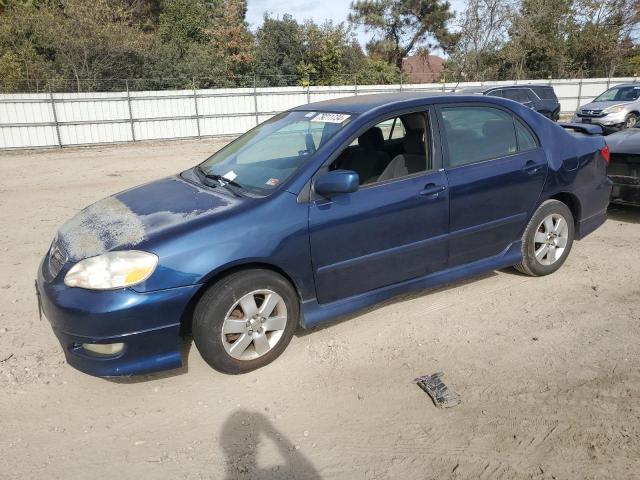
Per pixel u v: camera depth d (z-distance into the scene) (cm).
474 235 416
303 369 346
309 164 350
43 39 2594
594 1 3438
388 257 375
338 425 292
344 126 371
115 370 304
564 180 459
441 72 3678
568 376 329
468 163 407
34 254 591
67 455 275
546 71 3516
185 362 357
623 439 273
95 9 2691
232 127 2281
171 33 3167
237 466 264
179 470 262
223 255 312
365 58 3972
